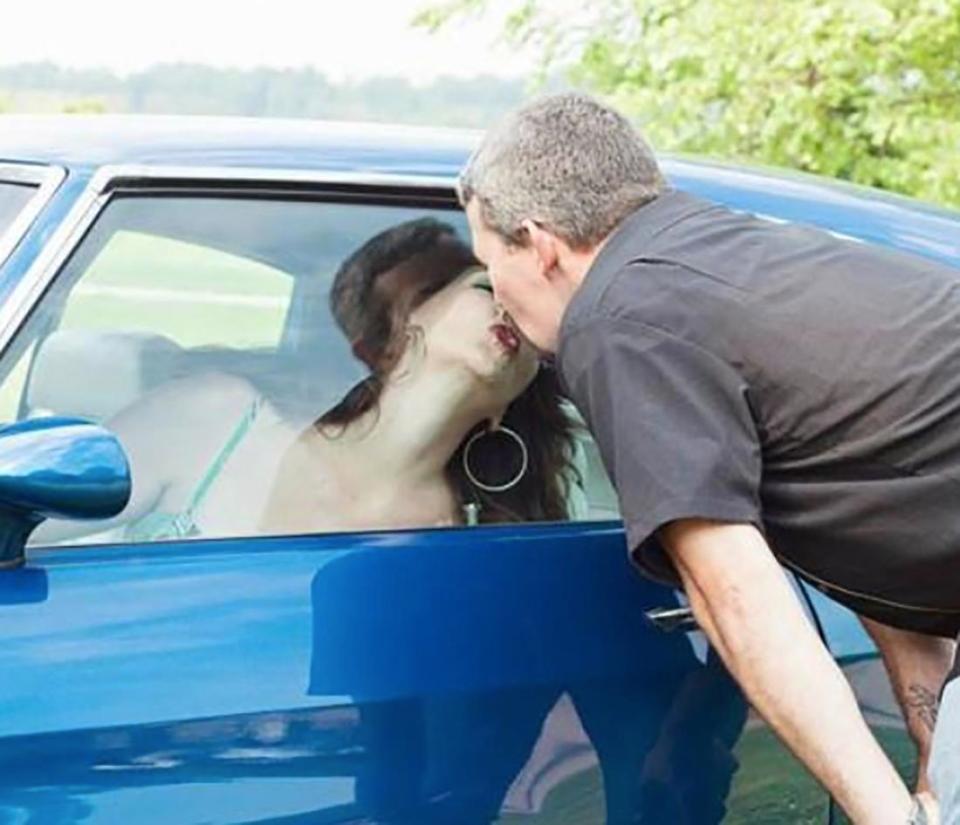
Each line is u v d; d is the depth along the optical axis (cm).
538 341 283
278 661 279
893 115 784
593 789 298
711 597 249
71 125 310
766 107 801
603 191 269
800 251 262
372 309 311
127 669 270
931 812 243
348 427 308
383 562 293
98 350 292
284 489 301
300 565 289
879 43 780
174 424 297
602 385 256
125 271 294
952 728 252
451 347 312
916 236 333
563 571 303
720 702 307
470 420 312
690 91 809
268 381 306
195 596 279
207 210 299
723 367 253
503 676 292
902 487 254
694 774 305
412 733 286
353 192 308
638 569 270
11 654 264
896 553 259
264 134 311
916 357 253
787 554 266
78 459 263
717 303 254
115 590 276
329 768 280
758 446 255
